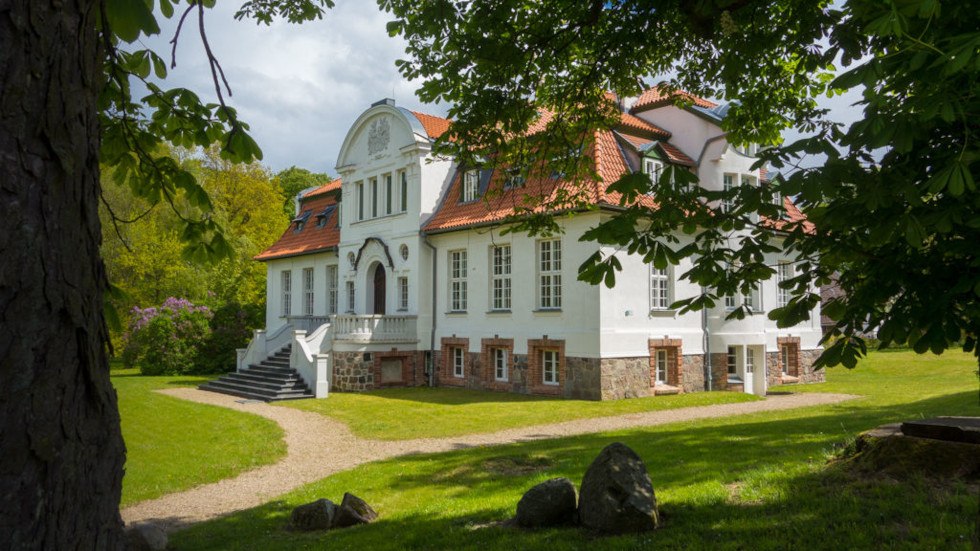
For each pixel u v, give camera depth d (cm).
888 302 444
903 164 397
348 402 1906
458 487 888
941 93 333
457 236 2273
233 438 1378
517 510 673
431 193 2391
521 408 1705
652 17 723
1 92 176
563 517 658
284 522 794
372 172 2595
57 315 189
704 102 2277
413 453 1188
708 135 2100
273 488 998
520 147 942
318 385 2022
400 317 2300
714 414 1583
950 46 299
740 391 2147
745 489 678
